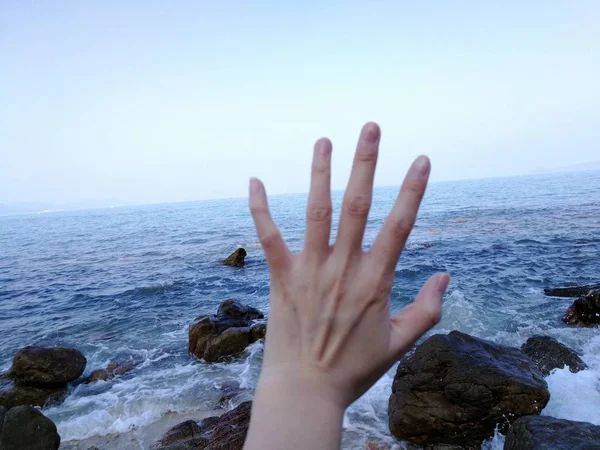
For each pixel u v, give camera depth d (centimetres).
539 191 7494
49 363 782
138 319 1273
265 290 1573
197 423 603
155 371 849
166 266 2314
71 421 653
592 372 640
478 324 955
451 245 2195
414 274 1580
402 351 89
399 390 538
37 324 1316
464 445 495
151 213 12400
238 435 524
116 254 3045
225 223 5919
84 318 1341
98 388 783
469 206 5166
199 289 1656
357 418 575
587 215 3039
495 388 488
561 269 1488
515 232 2478
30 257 3244
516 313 1039
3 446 518
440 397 504
